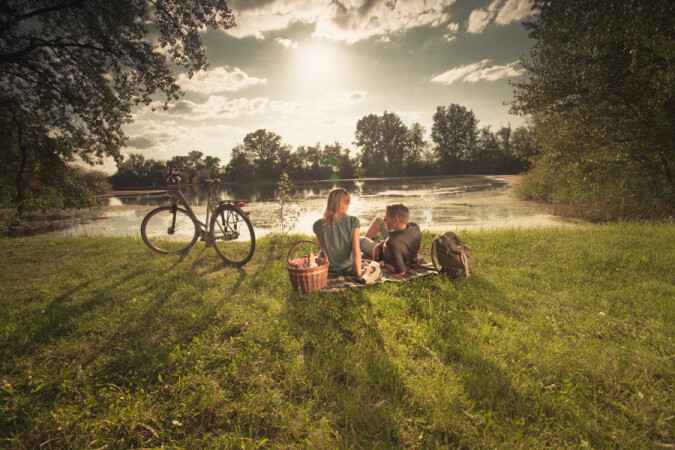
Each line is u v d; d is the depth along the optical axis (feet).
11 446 5.57
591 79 29.63
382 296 11.13
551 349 7.91
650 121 29.76
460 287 12.27
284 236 22.45
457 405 6.26
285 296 11.86
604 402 6.37
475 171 221.46
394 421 5.97
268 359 7.96
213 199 17.88
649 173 31.53
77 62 34.58
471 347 8.13
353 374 7.31
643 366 7.25
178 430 5.99
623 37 26.12
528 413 6.14
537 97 34.09
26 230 40.09
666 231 20.04
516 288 12.24
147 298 12.17
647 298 10.80
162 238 26.86
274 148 268.00
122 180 229.04
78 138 40.47
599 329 9.08
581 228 23.15
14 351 8.77
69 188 51.19
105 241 23.80
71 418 6.15
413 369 7.48
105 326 9.98
